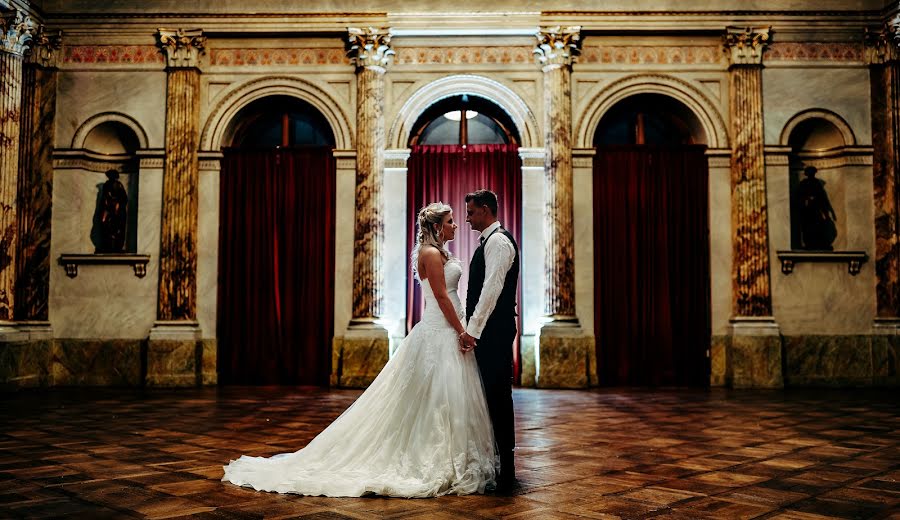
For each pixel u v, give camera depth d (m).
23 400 7.96
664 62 10.10
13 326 9.22
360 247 9.76
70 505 3.35
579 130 10.02
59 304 9.80
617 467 4.34
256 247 9.99
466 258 10.01
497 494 3.63
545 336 9.50
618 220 9.99
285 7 9.94
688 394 8.75
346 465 3.78
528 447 5.07
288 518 3.14
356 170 9.92
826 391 9.15
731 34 9.88
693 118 10.16
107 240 9.98
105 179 10.32
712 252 9.94
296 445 5.11
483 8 9.90
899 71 9.83
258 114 10.48
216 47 10.16
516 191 10.10
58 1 9.95
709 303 9.89
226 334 9.90
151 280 9.84
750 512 3.30
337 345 9.73
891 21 9.69
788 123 9.94
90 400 7.98
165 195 9.82
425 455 3.67
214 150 10.03
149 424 6.14
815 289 9.82
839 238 10.08
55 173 9.94
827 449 4.96
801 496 3.61
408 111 10.09
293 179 10.04
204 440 5.31
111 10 9.96
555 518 3.17
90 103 9.98
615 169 10.05
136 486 3.75
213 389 9.29
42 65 9.92
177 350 9.55
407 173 10.14
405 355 3.86
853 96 9.98
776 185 9.89
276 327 9.88
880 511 3.32
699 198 10.00
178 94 9.90
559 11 9.88
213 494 3.58
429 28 9.89
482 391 3.84
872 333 9.72
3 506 3.33
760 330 9.54
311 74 10.10
